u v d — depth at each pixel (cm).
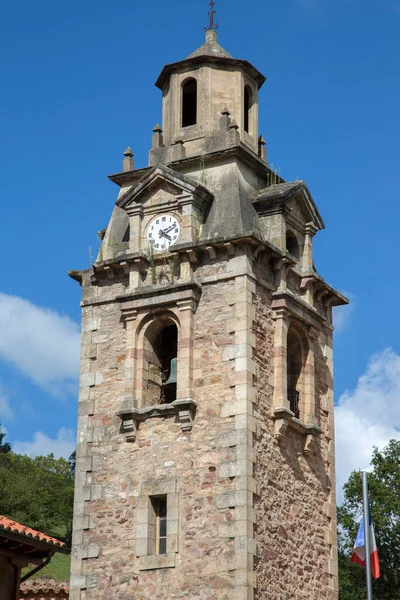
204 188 3884
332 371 4125
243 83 4222
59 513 8100
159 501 3653
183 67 4206
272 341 3784
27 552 3647
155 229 3909
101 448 3772
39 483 8300
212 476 3541
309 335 3991
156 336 3872
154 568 3531
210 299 3741
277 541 3584
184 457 3606
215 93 4156
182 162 4047
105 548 3647
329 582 3844
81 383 3888
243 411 3562
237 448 3531
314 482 3878
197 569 3466
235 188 3916
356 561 3222
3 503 7625
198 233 3853
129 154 4228
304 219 4088
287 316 3850
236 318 3675
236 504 3472
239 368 3616
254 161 4056
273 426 3691
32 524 7688
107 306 3944
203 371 3669
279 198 3909
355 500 6025
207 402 3628
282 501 3659
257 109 4291
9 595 3575
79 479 3769
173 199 3891
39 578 5419
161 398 3825
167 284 3797
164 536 3606
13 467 8738
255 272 3769
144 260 3881
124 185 4206
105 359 3878
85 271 4028
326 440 4012
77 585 3647
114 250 4025
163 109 4275
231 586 3397
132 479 3678
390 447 6153
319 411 4000
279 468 3678
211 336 3697
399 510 5888
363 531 3156
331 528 3919
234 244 3738
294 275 3984
